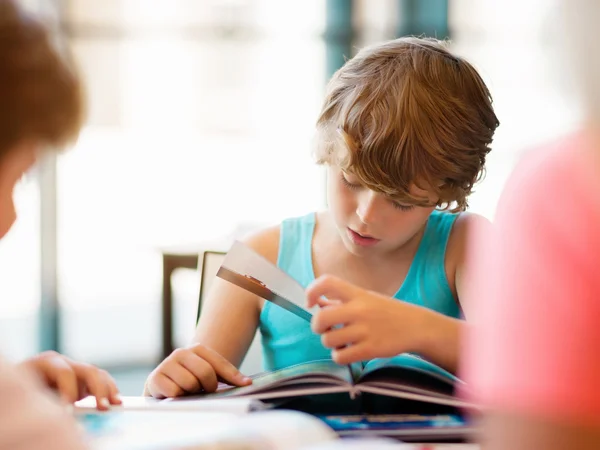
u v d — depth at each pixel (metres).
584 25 0.46
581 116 0.48
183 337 3.20
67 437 0.49
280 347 1.21
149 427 0.71
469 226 1.24
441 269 1.21
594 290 0.45
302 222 1.31
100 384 0.85
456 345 0.88
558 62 0.48
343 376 0.83
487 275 0.51
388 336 0.86
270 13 3.16
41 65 0.55
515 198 0.50
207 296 1.26
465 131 1.10
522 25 3.14
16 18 0.55
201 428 0.67
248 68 3.16
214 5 3.10
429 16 3.24
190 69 3.11
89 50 2.97
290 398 0.87
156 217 3.23
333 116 1.13
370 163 1.04
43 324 3.10
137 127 3.08
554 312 0.46
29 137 0.55
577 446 0.45
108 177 3.13
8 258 3.05
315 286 0.89
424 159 1.05
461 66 1.14
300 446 0.56
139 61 3.05
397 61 1.12
